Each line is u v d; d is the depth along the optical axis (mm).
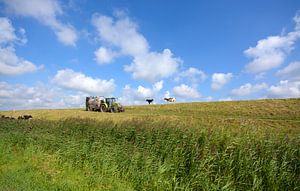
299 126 26953
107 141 15711
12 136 18656
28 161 13664
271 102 52688
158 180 10562
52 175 11703
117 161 12812
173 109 56000
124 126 17828
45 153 15266
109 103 47125
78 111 46156
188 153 12406
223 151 11875
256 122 29703
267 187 10203
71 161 13344
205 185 10398
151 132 15930
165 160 12062
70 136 17984
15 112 47688
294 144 11656
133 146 14492
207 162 11461
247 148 11688
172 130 15320
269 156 11188
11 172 11812
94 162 12820
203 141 13273
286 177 10164
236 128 14859
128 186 10828
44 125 22781
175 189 10414
